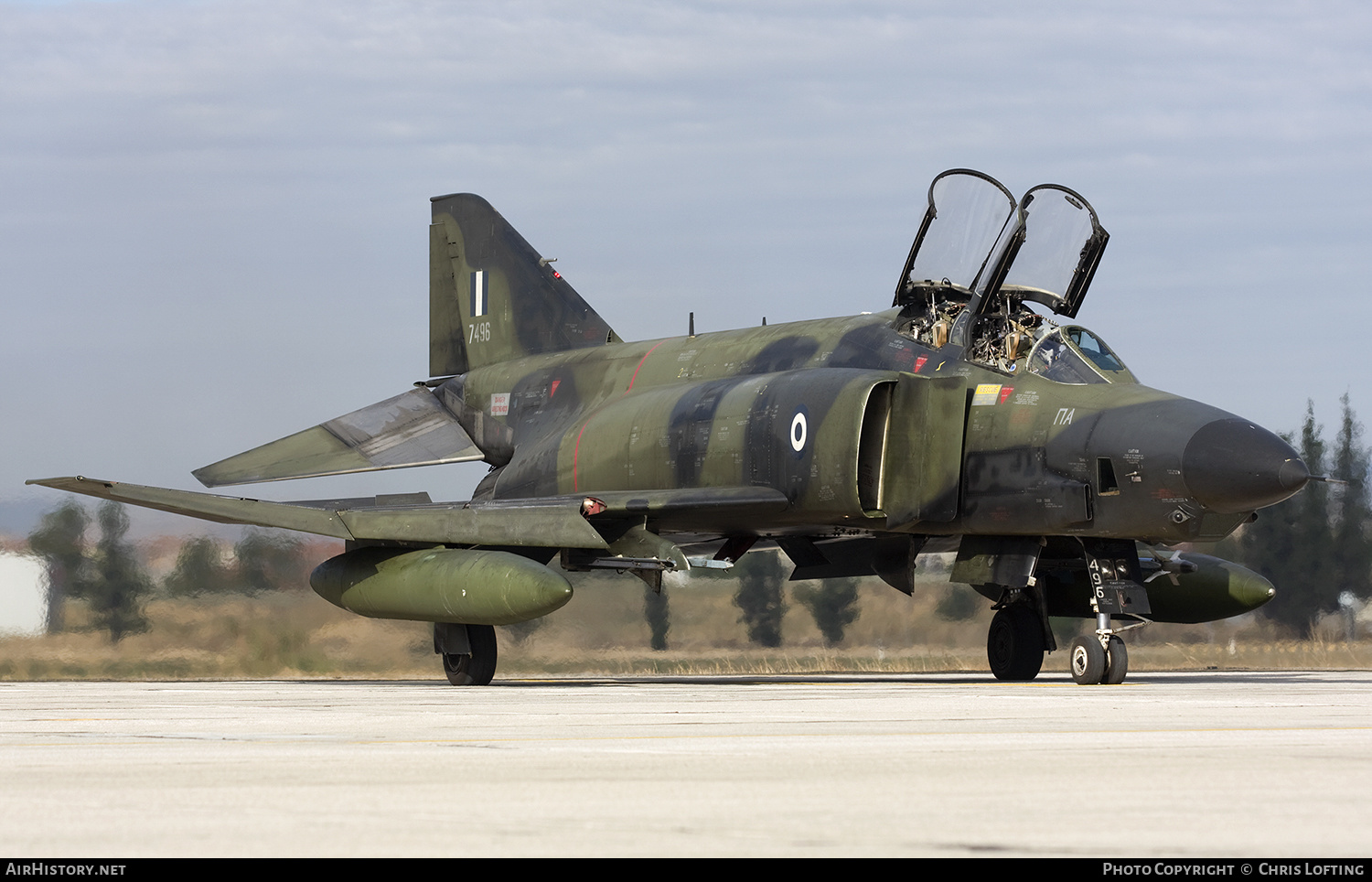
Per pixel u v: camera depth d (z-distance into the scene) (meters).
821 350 56.09
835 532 56.78
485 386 71.62
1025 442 48.97
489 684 55.53
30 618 75.38
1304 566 88.88
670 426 57.56
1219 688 46.41
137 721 33.66
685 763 23.20
